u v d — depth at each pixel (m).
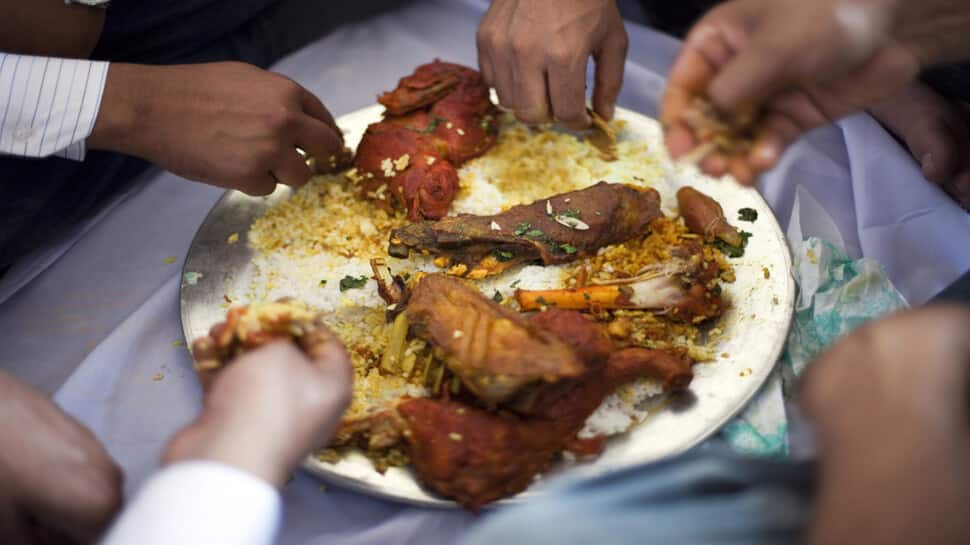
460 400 0.52
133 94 0.59
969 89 0.66
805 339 0.57
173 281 0.63
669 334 0.58
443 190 0.64
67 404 0.57
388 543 0.51
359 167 0.67
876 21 0.45
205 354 0.45
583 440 0.52
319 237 0.64
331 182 0.68
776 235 0.62
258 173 0.61
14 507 0.41
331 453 0.52
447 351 0.51
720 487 0.37
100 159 0.72
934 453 0.31
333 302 0.60
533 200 0.66
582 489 0.38
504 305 0.59
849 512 0.31
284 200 0.66
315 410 0.41
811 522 0.33
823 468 0.34
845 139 0.68
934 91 0.67
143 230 0.67
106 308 0.63
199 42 0.78
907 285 0.62
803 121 0.48
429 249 0.60
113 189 0.74
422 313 0.53
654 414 0.54
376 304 0.60
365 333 0.58
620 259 0.62
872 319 0.57
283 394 0.40
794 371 0.56
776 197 0.67
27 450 0.41
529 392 0.50
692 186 0.66
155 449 0.55
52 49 0.66
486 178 0.68
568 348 0.50
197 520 0.36
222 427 0.39
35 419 0.42
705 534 0.36
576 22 0.63
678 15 0.94
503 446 0.50
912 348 0.34
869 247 0.63
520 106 0.67
